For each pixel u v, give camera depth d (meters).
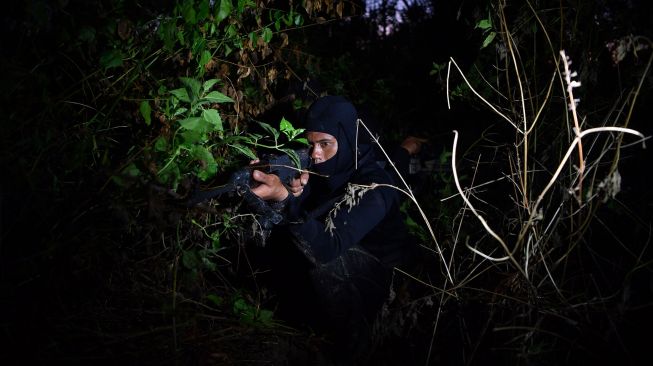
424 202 3.80
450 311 2.87
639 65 2.54
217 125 2.21
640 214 2.86
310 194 2.95
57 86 2.34
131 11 2.39
